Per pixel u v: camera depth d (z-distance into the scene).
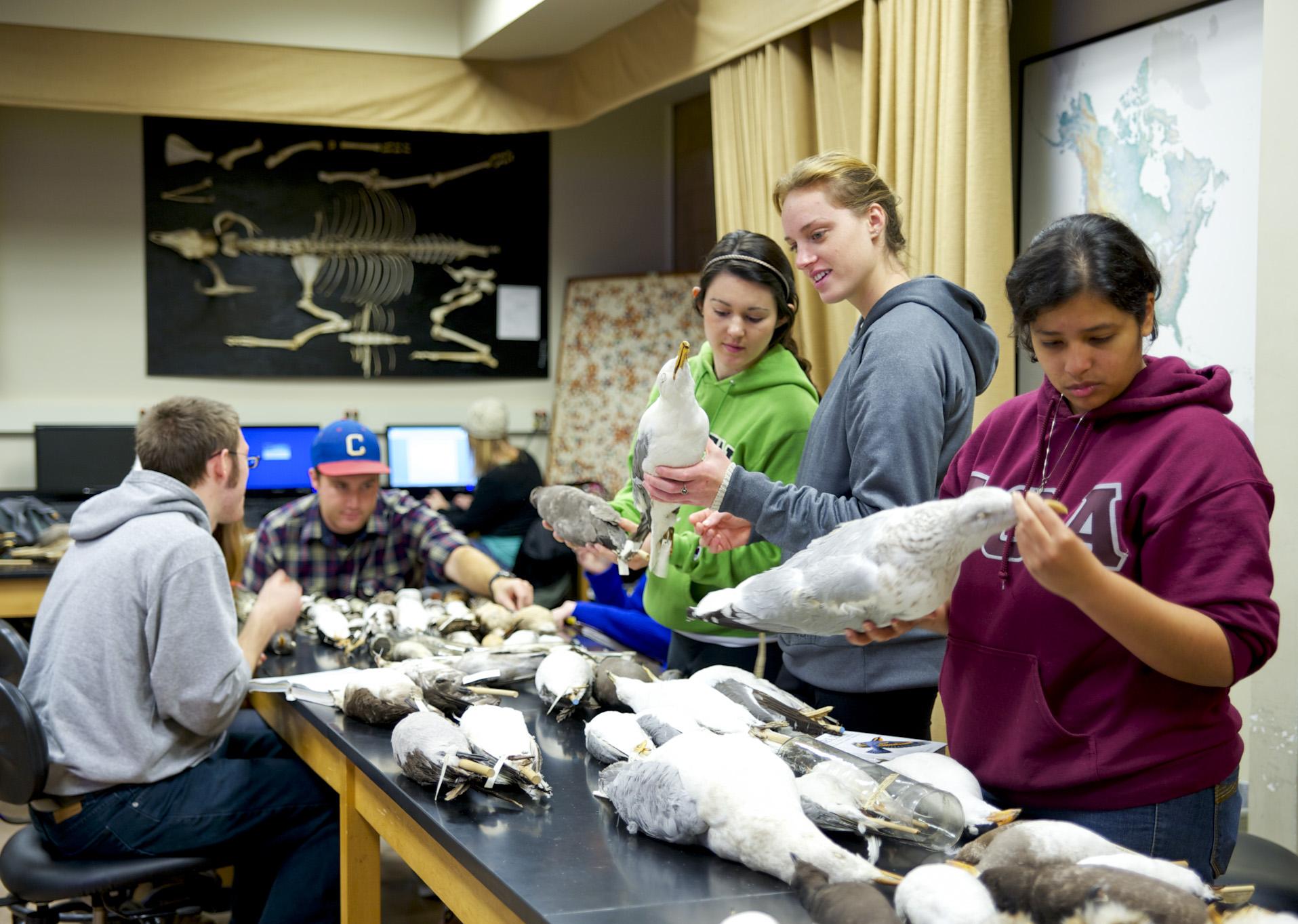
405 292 5.97
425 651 2.25
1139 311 1.20
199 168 5.59
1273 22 2.14
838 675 1.80
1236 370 2.59
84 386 5.45
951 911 0.94
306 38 5.01
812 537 1.61
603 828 1.33
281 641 2.45
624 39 4.71
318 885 2.16
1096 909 0.90
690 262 6.26
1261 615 1.13
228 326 5.68
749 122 4.09
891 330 1.65
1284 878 1.66
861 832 1.21
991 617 1.33
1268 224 2.16
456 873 1.38
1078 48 3.04
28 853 2.11
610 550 1.97
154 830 2.05
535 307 6.20
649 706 1.62
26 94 4.67
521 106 5.21
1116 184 2.93
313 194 5.79
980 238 2.96
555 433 6.08
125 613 2.03
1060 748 1.26
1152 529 1.19
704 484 1.67
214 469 2.22
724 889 1.14
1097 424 1.28
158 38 4.82
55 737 2.02
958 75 3.00
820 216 1.74
